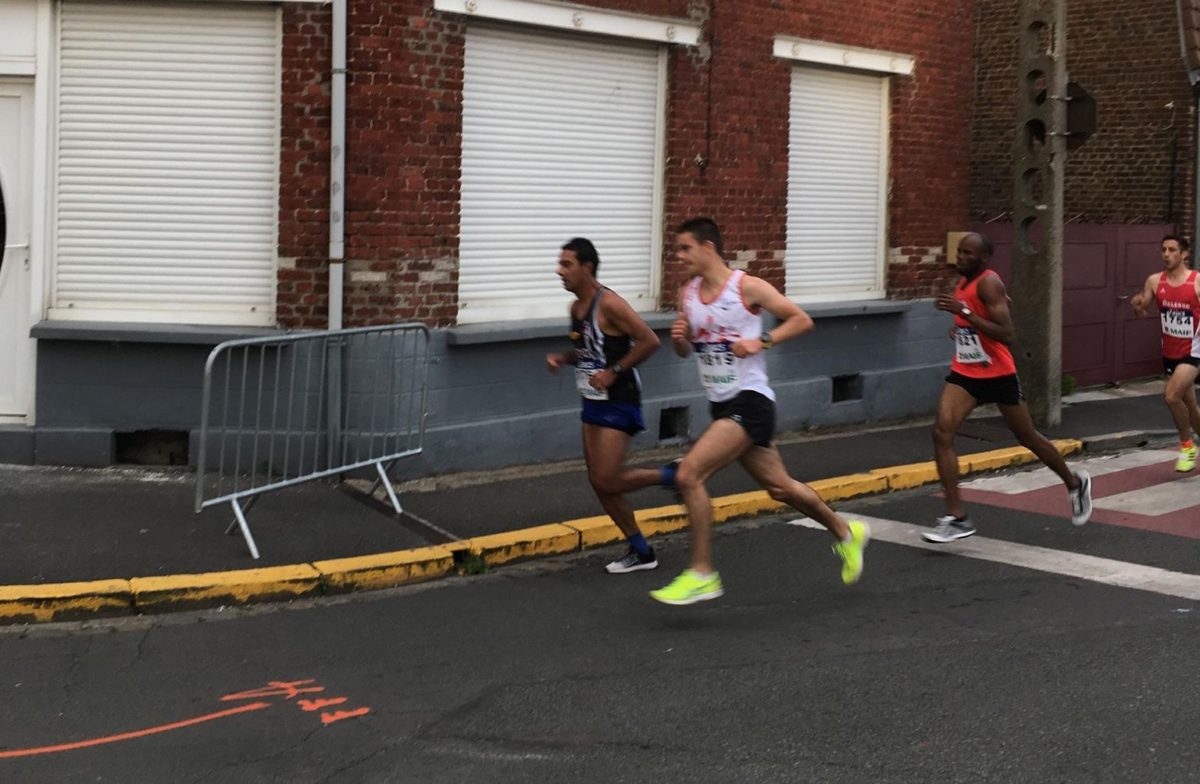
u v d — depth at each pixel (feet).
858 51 39.75
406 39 28.78
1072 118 38.91
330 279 28.66
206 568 22.33
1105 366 50.08
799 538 27.07
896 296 42.16
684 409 35.76
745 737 15.90
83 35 28.58
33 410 28.94
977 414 42.24
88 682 17.92
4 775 14.76
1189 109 51.67
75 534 23.95
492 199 31.35
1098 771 14.82
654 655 19.22
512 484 29.86
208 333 28.35
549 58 32.27
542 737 15.96
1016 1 56.08
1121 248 49.98
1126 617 21.16
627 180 34.53
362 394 28.78
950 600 22.25
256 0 28.17
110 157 28.89
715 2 35.47
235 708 16.96
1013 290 40.34
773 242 38.04
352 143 28.58
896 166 41.83
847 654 19.22
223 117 28.81
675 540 26.96
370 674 18.33
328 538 24.53
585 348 22.84
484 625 20.79
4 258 28.94
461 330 30.14
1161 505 30.07
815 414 39.22
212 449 28.68
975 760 15.14
